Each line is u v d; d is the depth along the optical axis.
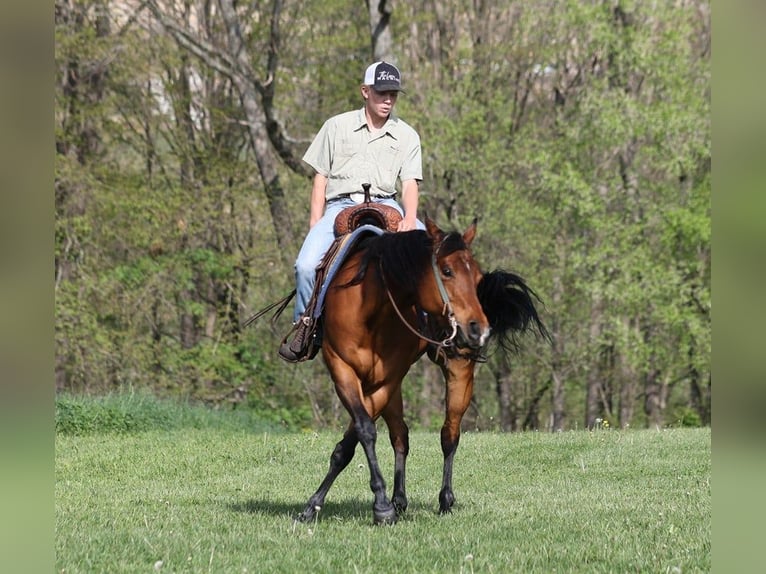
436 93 23.08
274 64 22.30
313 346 6.57
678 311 23.88
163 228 22.78
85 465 10.38
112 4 23.22
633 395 28.34
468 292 5.59
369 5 21.41
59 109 23.09
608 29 23.47
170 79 23.84
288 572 4.99
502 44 24.16
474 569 5.07
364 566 5.10
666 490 8.52
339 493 8.55
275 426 16.59
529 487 9.02
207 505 7.88
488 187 23.09
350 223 6.47
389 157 6.95
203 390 22.89
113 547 5.64
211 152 24.16
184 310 23.52
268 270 23.20
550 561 5.27
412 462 10.64
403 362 6.23
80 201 22.52
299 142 22.47
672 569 4.83
